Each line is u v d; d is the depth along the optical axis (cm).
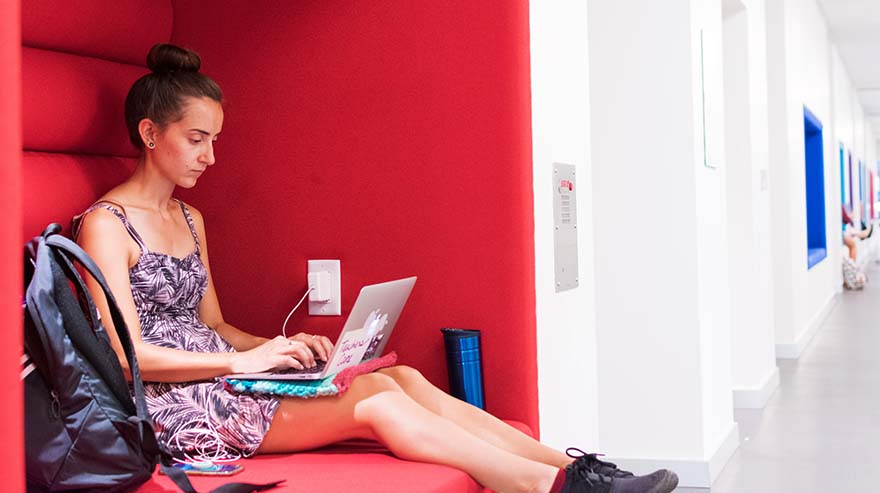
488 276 306
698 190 484
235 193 329
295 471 238
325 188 321
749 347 676
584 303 364
